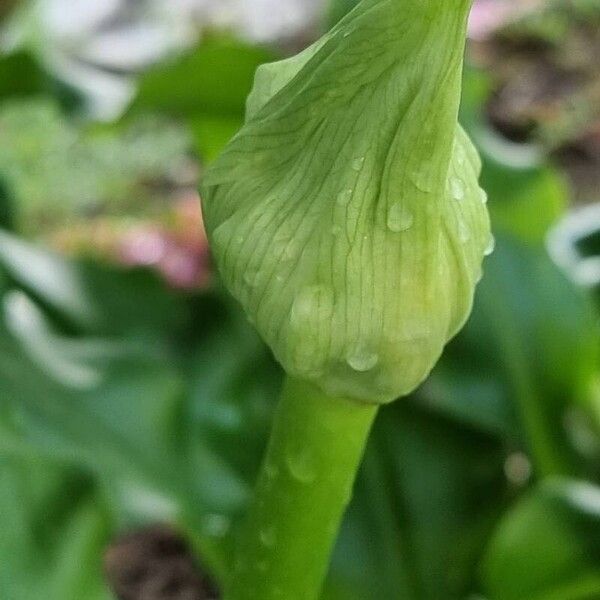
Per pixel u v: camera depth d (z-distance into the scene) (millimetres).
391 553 274
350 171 119
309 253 122
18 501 221
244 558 152
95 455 244
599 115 742
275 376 295
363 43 113
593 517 258
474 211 126
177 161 691
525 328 302
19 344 265
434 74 113
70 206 639
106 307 312
